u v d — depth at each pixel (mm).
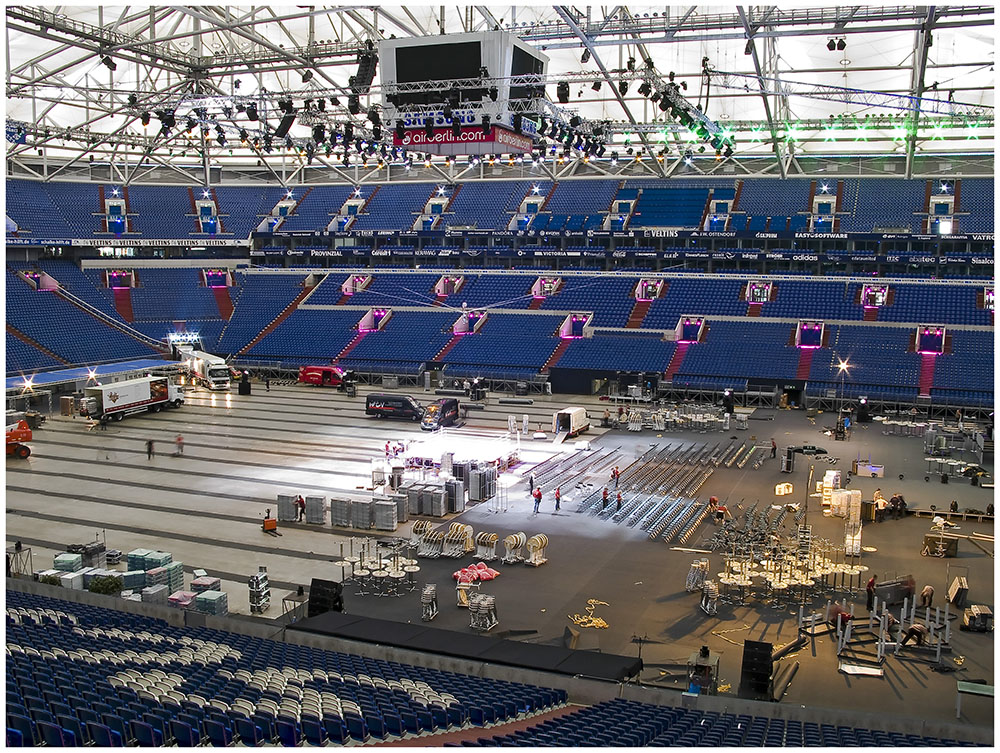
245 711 16594
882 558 35219
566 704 22062
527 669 24016
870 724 20984
